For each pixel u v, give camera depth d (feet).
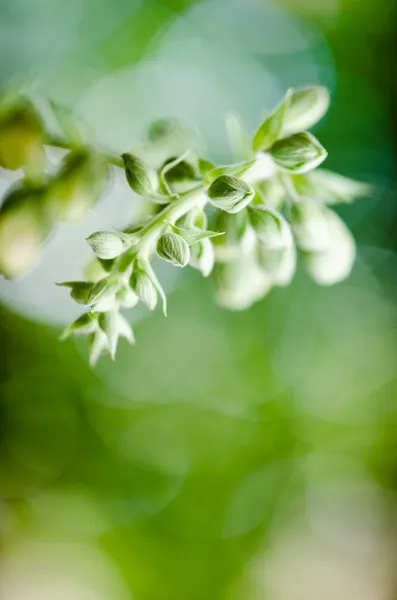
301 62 3.02
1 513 3.06
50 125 1.06
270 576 3.33
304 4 2.92
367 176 2.95
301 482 3.36
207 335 3.23
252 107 3.00
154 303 0.85
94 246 0.85
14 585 3.03
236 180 0.86
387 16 2.88
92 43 2.74
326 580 3.37
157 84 2.75
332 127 2.91
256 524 3.32
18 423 3.08
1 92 1.06
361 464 3.37
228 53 2.96
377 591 3.39
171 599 3.17
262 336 3.24
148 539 3.23
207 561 3.24
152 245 0.87
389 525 3.43
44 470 3.16
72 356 3.07
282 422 3.33
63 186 1.03
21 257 1.04
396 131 2.92
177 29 2.86
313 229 0.99
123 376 3.21
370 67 2.93
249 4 2.95
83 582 3.11
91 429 3.19
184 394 3.29
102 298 0.85
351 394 3.33
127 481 3.26
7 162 1.05
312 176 1.00
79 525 3.19
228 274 0.98
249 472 3.33
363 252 3.11
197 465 3.31
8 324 2.91
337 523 3.43
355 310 3.23
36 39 2.66
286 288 3.16
